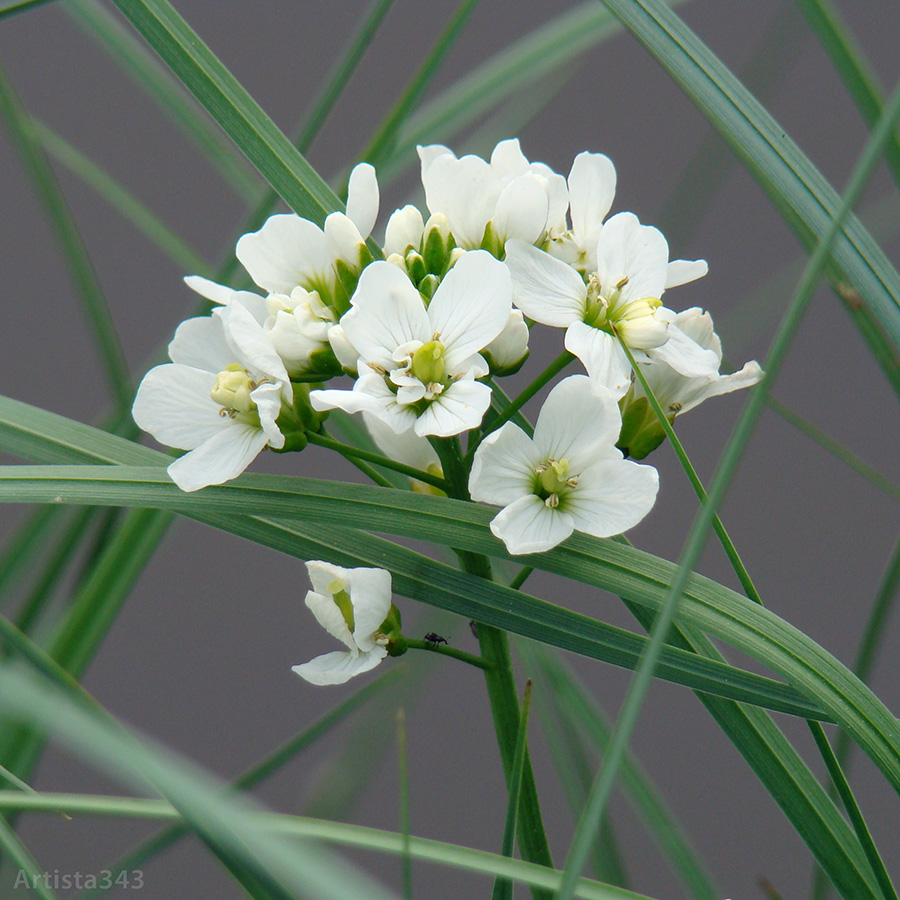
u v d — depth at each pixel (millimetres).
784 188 512
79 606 532
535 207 510
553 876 498
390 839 499
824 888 532
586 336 505
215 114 521
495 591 506
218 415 507
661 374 514
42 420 515
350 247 508
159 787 493
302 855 483
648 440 515
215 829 495
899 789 499
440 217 511
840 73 526
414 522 503
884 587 531
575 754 553
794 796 510
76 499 503
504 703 514
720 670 502
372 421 522
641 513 501
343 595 510
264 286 513
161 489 504
